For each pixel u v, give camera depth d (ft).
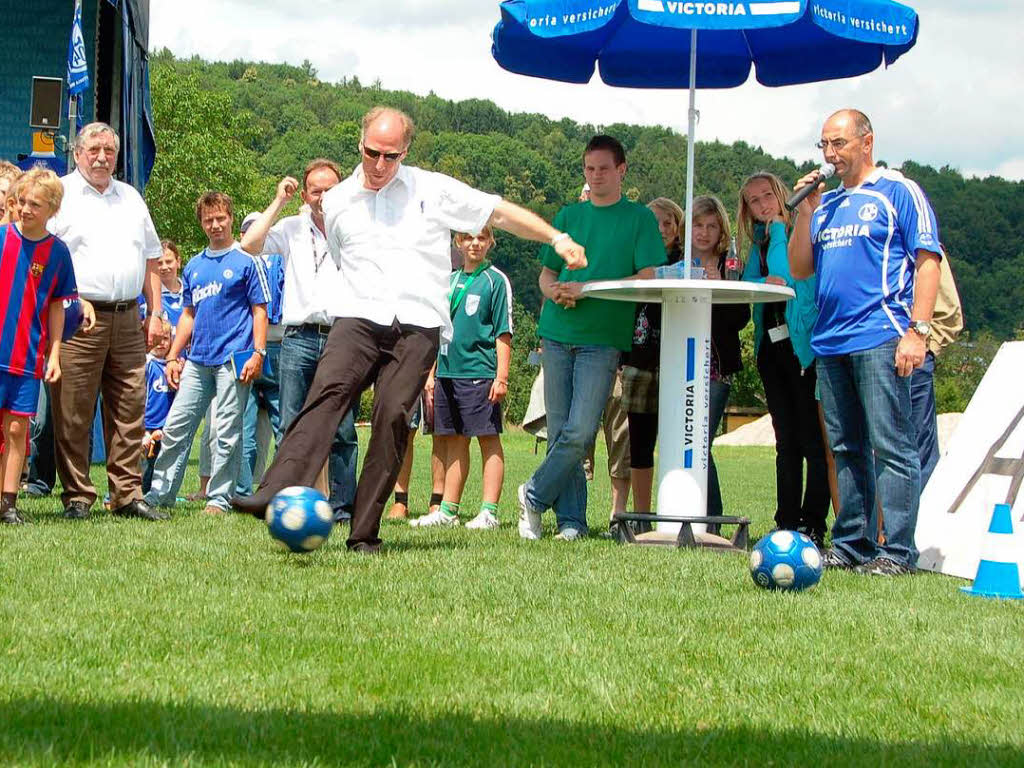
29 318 23.44
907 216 21.18
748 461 93.45
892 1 22.99
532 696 11.38
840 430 22.09
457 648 13.23
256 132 191.93
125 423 26.27
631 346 25.38
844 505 22.18
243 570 17.97
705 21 21.81
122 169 47.62
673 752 9.77
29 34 48.67
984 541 20.12
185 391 29.19
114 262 25.71
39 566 17.67
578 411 24.68
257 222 24.47
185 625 13.80
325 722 10.19
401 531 25.22
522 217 21.24
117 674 11.53
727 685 12.12
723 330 26.43
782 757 9.76
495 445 28.50
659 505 24.27
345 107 451.53
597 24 22.45
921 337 20.88
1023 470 21.81
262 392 33.09
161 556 19.24
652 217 25.46
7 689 10.77
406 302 20.79
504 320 28.37
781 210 25.66
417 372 20.90
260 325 29.07
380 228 20.88
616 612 15.71
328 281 26.45
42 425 31.94
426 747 9.57
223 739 9.57
